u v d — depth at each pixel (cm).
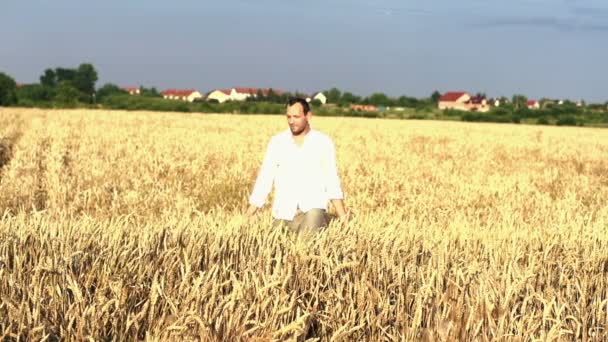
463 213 1088
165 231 555
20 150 1909
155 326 397
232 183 1373
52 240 510
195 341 374
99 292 416
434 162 2069
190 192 1269
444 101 13862
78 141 2433
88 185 1252
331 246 530
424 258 559
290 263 469
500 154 2659
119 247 496
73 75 13875
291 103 688
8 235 531
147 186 1272
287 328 367
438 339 402
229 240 535
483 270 496
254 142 2650
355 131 4116
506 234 687
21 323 379
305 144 695
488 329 407
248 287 426
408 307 446
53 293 414
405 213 1082
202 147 2242
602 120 9194
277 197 704
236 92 14662
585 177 1753
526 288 479
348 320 412
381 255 518
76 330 384
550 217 1037
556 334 404
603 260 586
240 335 372
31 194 1142
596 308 459
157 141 2516
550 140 3800
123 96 10012
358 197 1210
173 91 15662
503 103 13912
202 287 412
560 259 570
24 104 9981
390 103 12712
